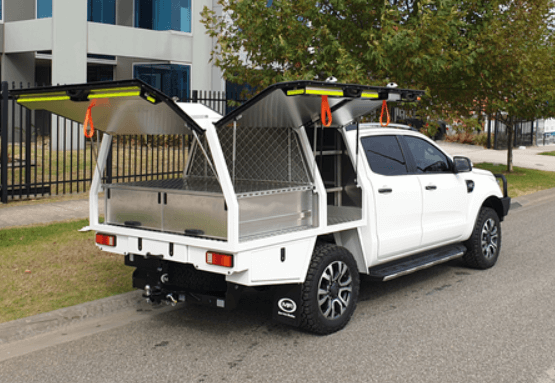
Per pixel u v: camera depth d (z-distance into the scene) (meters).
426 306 5.95
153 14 21.92
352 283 5.28
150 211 4.90
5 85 10.38
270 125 5.17
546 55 14.23
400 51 10.72
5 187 10.52
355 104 4.89
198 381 4.12
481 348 4.76
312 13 11.16
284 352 4.67
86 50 19.70
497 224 7.64
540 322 5.43
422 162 6.60
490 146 27.69
